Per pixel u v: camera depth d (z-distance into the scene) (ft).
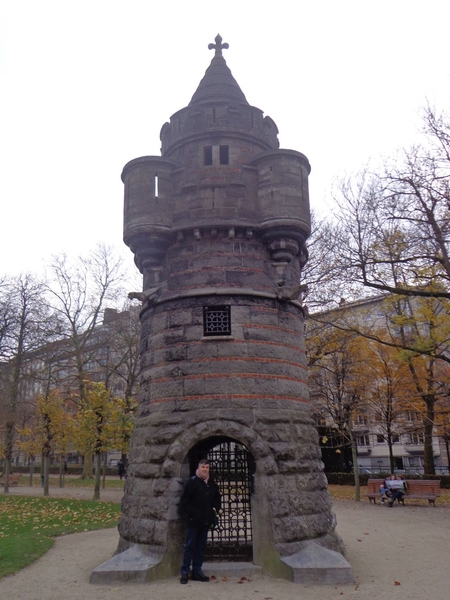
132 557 28.40
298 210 35.53
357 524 48.62
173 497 29.40
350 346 86.63
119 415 77.61
